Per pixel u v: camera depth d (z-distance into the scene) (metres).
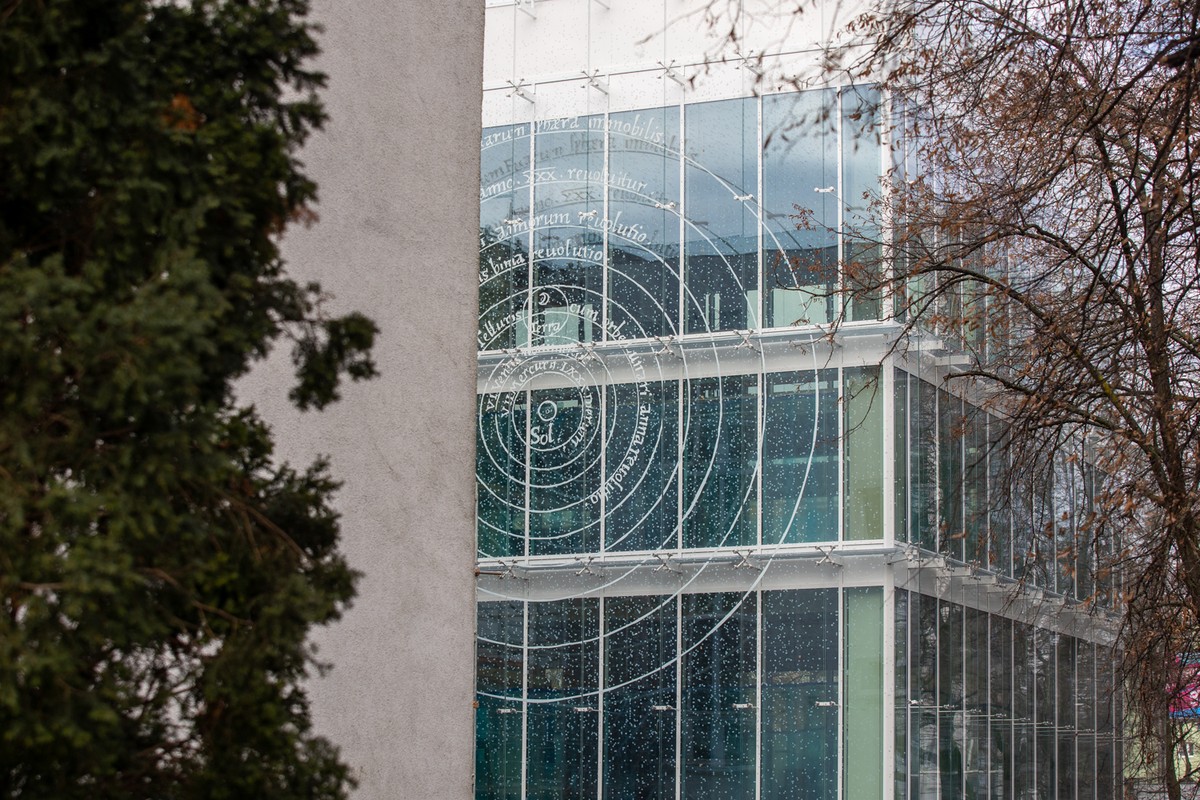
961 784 24.83
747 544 24.14
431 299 10.34
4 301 4.20
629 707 24.45
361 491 9.50
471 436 10.59
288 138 5.18
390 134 10.12
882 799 22.91
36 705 4.24
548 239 25.89
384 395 9.80
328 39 9.62
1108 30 10.69
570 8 26.22
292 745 4.65
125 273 4.66
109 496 4.27
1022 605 27.78
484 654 25.36
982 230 14.89
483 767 25.09
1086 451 16.84
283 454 8.96
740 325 24.59
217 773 4.59
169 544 4.59
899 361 23.89
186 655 4.93
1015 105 12.45
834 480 23.83
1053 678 29.20
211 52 4.98
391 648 9.64
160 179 4.75
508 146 26.31
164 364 4.22
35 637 4.16
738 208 24.80
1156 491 13.18
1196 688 14.10
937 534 24.47
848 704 23.31
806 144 24.38
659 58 25.55
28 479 4.26
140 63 4.77
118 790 4.48
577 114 25.97
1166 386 11.78
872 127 12.61
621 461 24.98
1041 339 13.14
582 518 25.09
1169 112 10.23
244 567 4.81
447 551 10.24
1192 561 12.12
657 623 24.47
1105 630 31.17
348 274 9.59
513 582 25.34
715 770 23.83
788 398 24.25
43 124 4.61
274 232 5.27
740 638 24.00
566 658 24.89
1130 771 18.53
